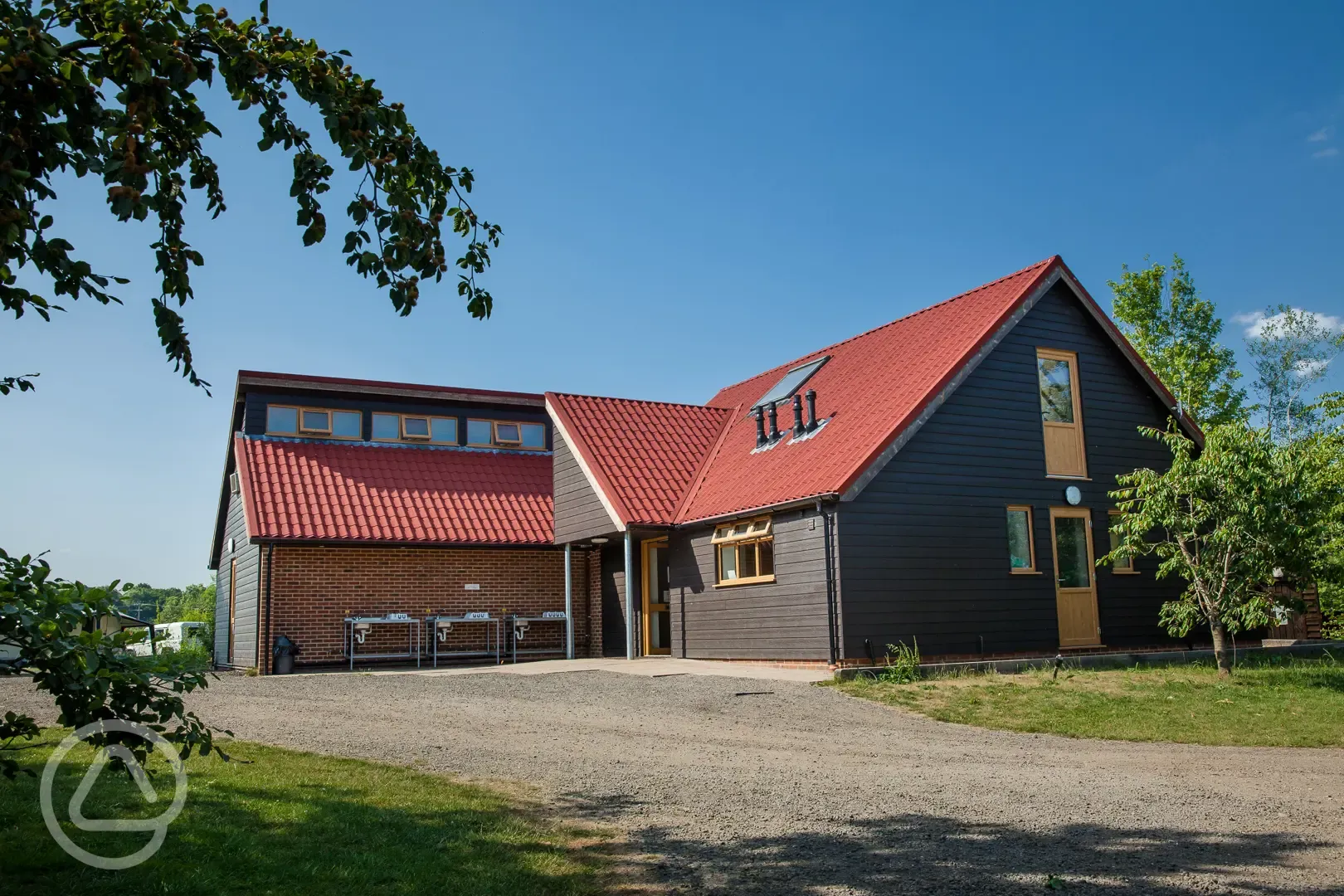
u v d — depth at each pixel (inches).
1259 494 588.1
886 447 639.8
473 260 275.6
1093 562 730.2
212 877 208.8
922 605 644.7
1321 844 255.8
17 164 191.2
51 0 206.7
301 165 245.6
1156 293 1317.7
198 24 222.5
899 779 337.7
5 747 247.1
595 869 231.3
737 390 1019.9
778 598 668.7
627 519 758.5
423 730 425.1
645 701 512.7
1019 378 719.7
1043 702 511.8
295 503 824.3
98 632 193.2
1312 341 1354.6
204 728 210.1
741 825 274.1
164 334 234.1
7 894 193.5
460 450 973.2
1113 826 273.6
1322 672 614.2
